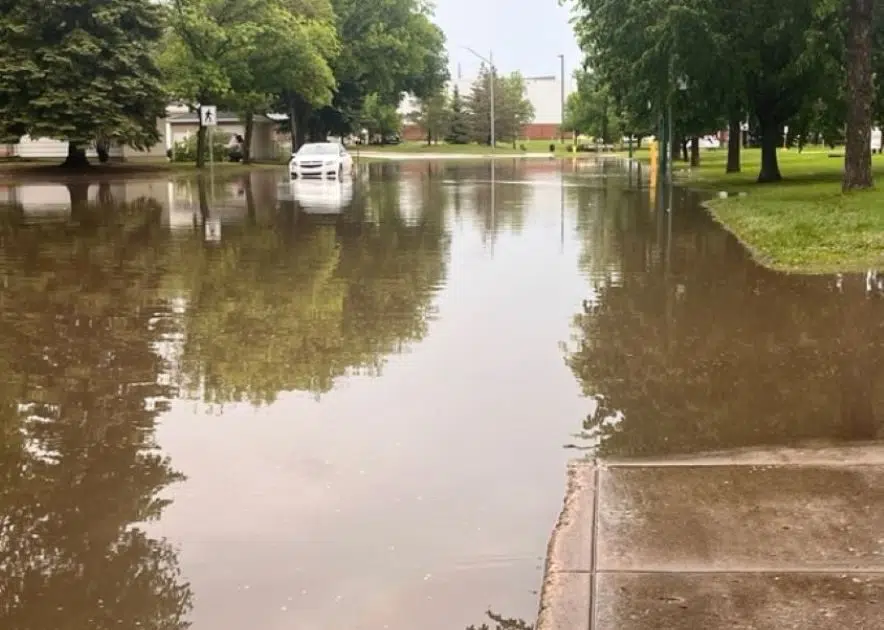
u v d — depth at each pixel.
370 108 83.56
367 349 8.47
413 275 12.55
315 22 53.59
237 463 5.71
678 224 18.52
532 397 7.01
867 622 3.69
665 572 4.14
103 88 40.53
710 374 7.55
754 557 4.26
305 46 50.16
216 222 19.92
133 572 4.37
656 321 9.46
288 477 5.48
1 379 7.50
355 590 4.19
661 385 7.28
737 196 23.66
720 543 4.41
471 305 10.45
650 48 28.12
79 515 4.99
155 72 42.78
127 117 41.84
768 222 16.73
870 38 21.48
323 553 4.54
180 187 33.50
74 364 7.97
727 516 4.71
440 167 51.84
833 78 26.50
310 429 6.32
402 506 5.07
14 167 44.12
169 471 5.59
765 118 29.50
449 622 3.92
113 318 9.78
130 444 6.05
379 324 9.49
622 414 6.59
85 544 4.66
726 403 6.80
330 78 53.16
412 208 23.47
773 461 5.57
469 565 4.42
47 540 4.70
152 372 7.73
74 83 40.66
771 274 12.01
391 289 11.48
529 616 3.97
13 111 40.22
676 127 37.12
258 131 70.06
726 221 18.41
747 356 8.05
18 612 4.04
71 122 40.59
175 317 9.83
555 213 21.52
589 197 26.59
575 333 9.02
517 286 11.63
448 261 13.84
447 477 5.47
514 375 7.60
